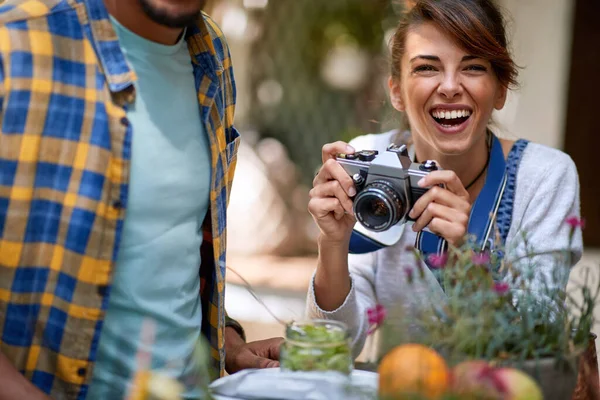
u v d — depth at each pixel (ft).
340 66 20.06
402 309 5.08
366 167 6.63
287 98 20.79
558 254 6.19
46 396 5.35
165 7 5.55
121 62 5.69
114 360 5.82
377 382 5.09
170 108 6.01
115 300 5.81
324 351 5.24
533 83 16.42
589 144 17.30
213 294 6.55
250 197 18.93
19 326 5.52
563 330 4.93
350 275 7.31
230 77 6.93
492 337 4.83
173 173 5.93
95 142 5.57
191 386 5.93
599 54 16.84
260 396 5.05
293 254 19.21
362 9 20.03
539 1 16.20
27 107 5.39
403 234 7.43
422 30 6.98
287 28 20.45
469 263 5.32
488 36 6.82
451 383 4.37
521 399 4.40
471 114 7.02
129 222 5.78
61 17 5.63
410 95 7.16
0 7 5.61
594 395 5.30
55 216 5.52
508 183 7.32
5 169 5.35
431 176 6.47
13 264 5.44
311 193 6.92
